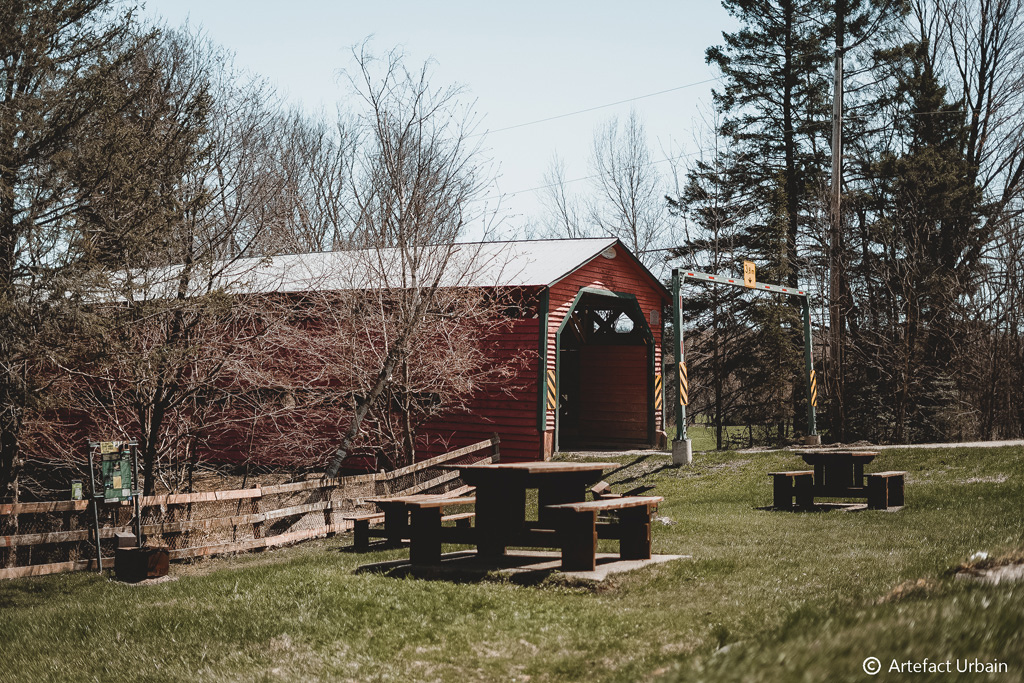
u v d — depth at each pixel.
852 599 5.62
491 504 8.11
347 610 6.64
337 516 12.65
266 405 15.35
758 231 30.22
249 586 7.78
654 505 8.12
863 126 29.86
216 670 5.76
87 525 10.96
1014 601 4.31
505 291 17.97
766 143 30.50
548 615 6.22
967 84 30.25
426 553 8.16
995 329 21.06
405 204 15.67
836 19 29.14
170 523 10.69
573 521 7.36
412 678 5.34
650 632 5.68
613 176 37.81
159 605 7.56
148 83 11.80
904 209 25.34
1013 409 20.86
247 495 11.45
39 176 10.04
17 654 6.61
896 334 24.09
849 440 22.98
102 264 10.14
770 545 8.73
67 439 15.80
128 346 11.14
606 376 22.72
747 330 29.53
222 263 14.38
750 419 28.53
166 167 11.70
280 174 20.77
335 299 16.02
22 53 10.29
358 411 15.66
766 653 3.79
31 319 9.64
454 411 19.00
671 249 31.53
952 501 11.71
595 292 19.72
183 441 14.93
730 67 30.42
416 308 15.22
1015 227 21.94
